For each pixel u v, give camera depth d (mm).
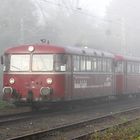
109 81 27750
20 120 18438
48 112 22297
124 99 33000
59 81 21516
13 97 22141
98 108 26016
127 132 14648
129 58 31656
